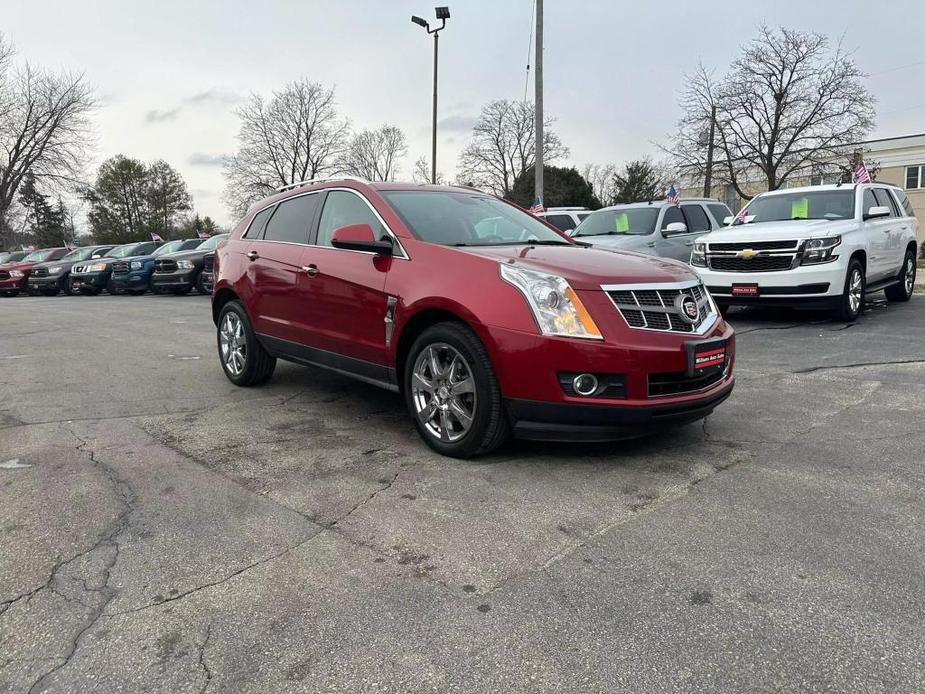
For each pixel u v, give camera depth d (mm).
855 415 4738
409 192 4984
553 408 3633
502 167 59281
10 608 2520
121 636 2346
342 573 2744
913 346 7125
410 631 2344
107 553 2936
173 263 19141
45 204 78375
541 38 18406
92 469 3965
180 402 5574
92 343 9070
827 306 8586
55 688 2092
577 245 5004
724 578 2635
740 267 8930
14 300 21125
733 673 2096
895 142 40594
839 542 2902
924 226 39875
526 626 2354
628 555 2834
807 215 9797
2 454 4250
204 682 2109
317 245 5145
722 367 4086
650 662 2152
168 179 86562
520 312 3688
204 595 2596
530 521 3180
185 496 3549
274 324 5496
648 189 63594
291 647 2271
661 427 3760
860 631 2287
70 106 49312
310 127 54750
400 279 4285
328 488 3639
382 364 4477
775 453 4020
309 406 5398
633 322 3703
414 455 4148
